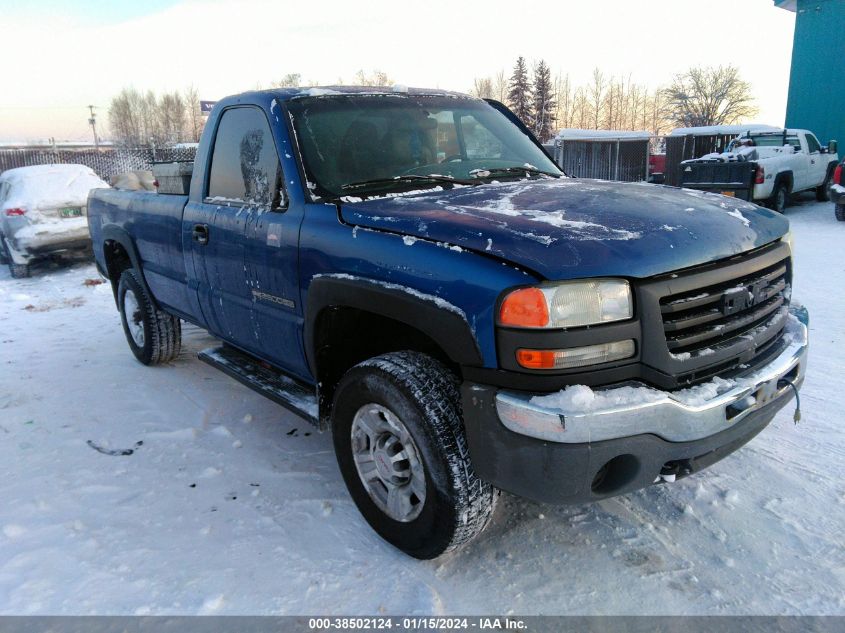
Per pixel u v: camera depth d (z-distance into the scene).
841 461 3.24
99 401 4.45
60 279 9.76
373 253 2.54
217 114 3.69
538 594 2.41
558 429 2.04
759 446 3.43
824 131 18.53
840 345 4.89
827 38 18.03
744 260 2.46
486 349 2.17
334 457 3.54
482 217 2.47
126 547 2.75
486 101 4.23
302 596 2.43
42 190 9.96
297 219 2.95
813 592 2.37
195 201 3.84
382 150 3.29
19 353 5.72
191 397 4.48
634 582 2.46
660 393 2.16
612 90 73.00
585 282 2.11
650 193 2.92
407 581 2.50
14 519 2.98
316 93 3.40
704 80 61.62
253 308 3.37
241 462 3.51
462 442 2.37
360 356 3.03
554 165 3.95
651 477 2.25
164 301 4.64
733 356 2.41
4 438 3.88
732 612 2.29
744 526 2.77
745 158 13.23
